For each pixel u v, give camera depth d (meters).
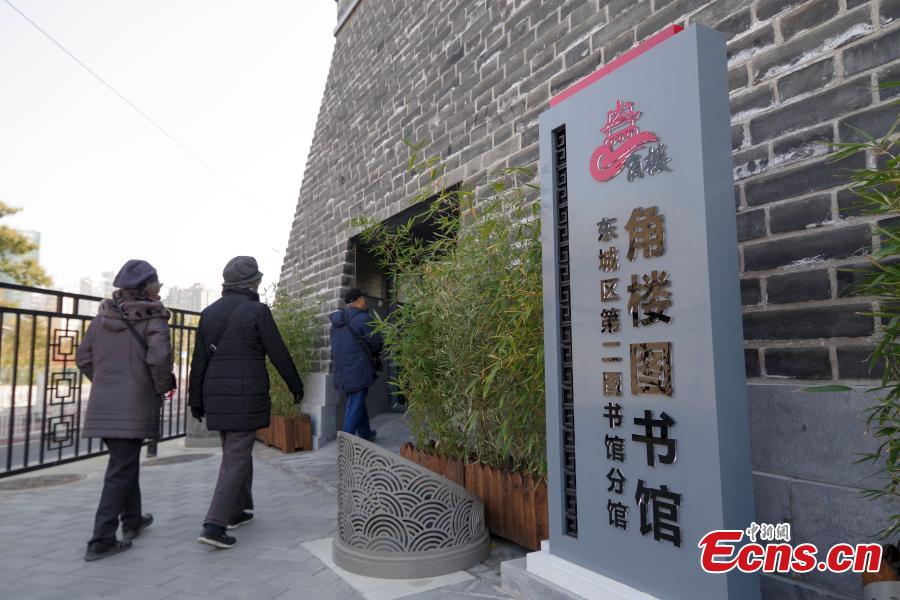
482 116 4.29
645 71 1.94
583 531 2.11
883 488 1.72
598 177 2.11
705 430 1.69
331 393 6.40
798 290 2.08
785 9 2.23
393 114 5.70
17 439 9.09
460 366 3.02
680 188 1.80
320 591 2.46
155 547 3.10
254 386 3.11
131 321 3.08
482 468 3.14
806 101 2.12
